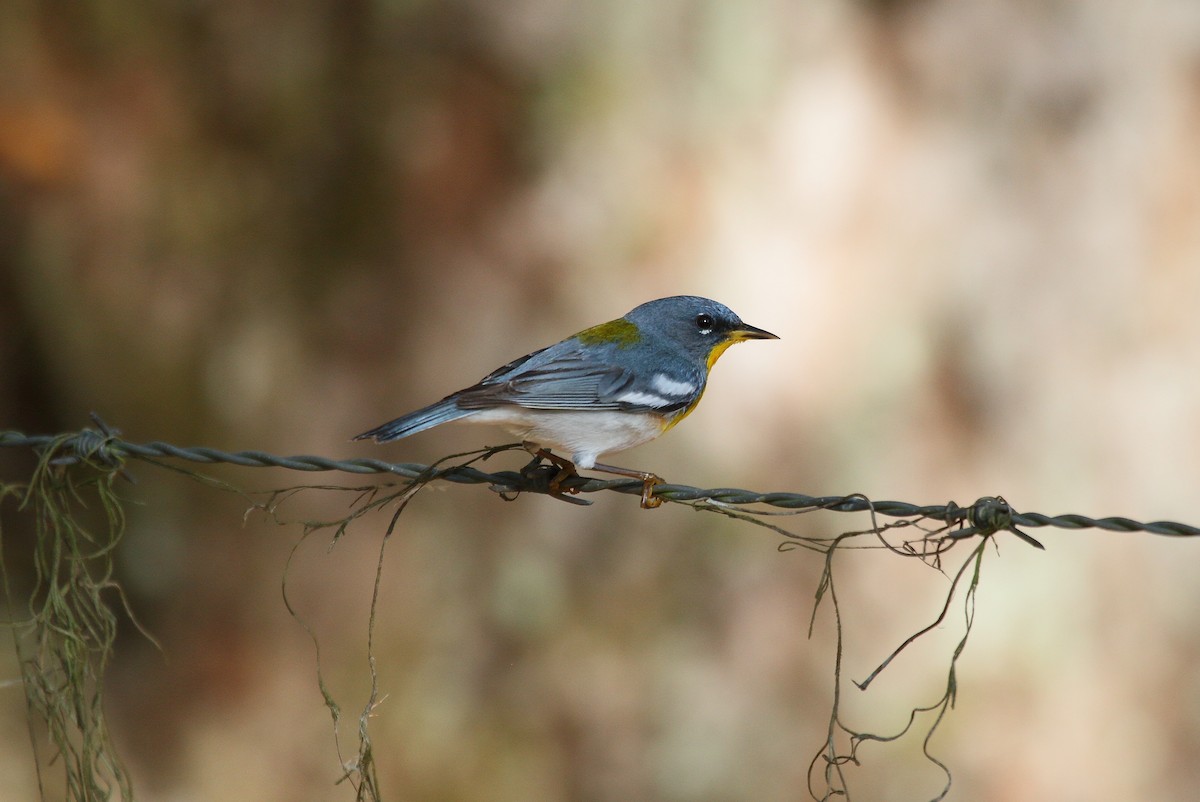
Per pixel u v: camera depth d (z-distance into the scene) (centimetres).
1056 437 1533
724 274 1517
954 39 1591
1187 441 1527
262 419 1484
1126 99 1591
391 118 1523
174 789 1346
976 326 1552
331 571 1442
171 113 1490
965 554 1455
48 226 1458
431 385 1498
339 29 1518
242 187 1509
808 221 1538
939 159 1573
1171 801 1409
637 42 1527
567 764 1400
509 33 1523
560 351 810
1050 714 1424
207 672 1408
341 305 1512
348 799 1359
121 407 1476
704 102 1535
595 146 1526
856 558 1462
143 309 1479
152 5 1473
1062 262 1569
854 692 1419
